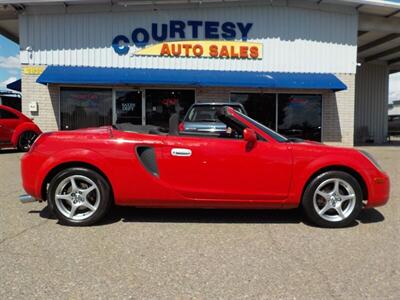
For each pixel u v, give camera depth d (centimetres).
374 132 2477
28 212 599
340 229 530
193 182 528
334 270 394
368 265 407
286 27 1606
